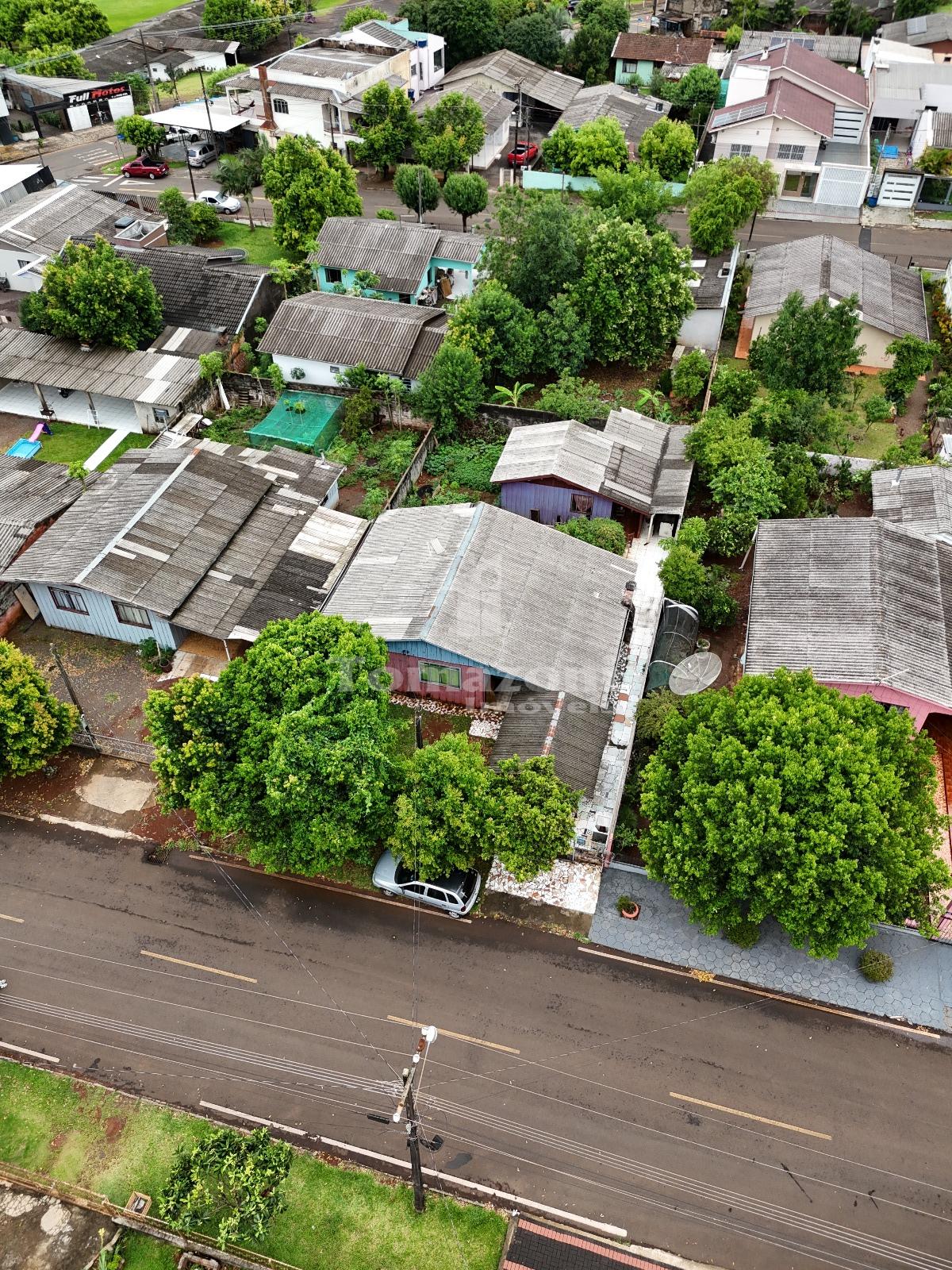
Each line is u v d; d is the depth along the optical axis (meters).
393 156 80.88
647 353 57.00
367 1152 26.52
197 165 84.94
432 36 99.25
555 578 40.19
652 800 29.42
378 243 63.75
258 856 30.78
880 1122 26.78
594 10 107.88
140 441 53.53
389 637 36.50
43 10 106.75
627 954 30.86
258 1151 24.20
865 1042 28.53
